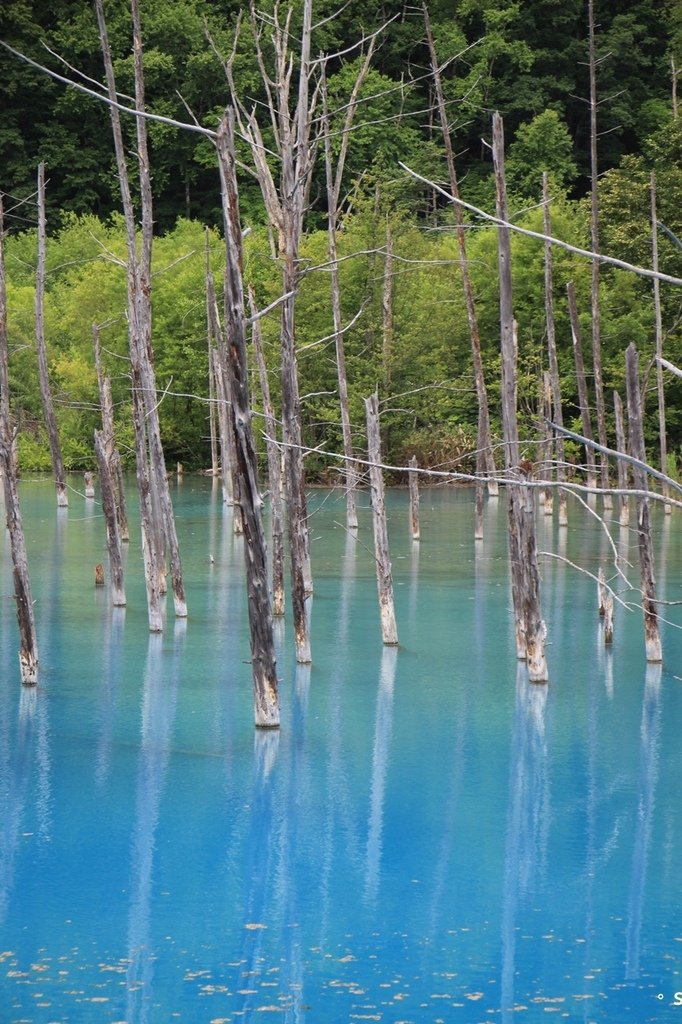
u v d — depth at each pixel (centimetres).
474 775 1584
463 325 5434
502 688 1994
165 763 1627
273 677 1766
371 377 5050
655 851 1353
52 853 1337
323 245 5053
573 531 4006
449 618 2525
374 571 3127
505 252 1906
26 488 5328
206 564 3189
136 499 4866
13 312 6269
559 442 4178
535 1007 1031
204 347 6106
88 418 6031
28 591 1989
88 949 1125
